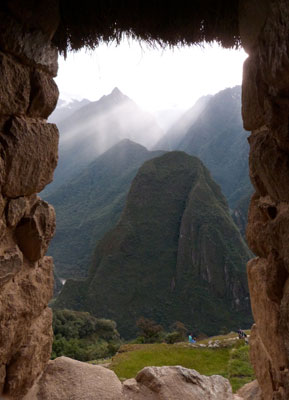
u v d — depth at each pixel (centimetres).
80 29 228
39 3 192
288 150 165
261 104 188
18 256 198
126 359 1157
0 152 175
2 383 195
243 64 213
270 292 181
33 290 218
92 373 257
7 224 194
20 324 204
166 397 244
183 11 220
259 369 224
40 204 224
